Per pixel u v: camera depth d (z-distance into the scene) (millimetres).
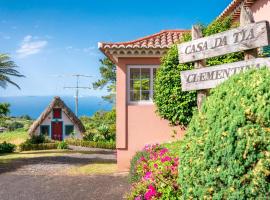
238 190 3916
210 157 4211
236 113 4156
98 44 14664
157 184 7176
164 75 13070
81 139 36312
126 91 15047
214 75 6309
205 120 4551
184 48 6801
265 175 3809
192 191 4379
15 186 13047
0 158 22562
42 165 18500
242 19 5965
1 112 35250
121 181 13102
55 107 38656
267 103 4051
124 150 15055
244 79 4559
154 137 14969
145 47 14266
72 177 14469
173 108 13078
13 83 27531
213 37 6340
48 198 11109
